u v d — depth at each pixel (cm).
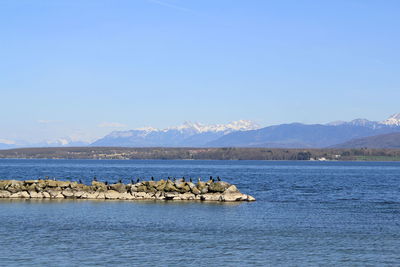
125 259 6519
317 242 7625
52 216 9994
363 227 8962
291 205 12331
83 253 6800
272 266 6278
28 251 6862
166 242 7544
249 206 11969
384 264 6419
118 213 10500
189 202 12700
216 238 7869
